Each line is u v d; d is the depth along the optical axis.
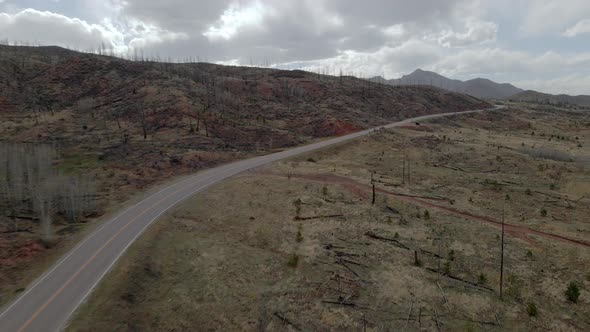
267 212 41.78
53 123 79.88
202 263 31.33
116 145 66.69
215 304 26.64
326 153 71.56
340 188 49.03
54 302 24.12
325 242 35.44
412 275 30.06
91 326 22.31
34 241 32.22
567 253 32.78
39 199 39.25
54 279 26.75
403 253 33.44
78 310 23.39
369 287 28.73
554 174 56.62
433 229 37.72
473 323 24.92
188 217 39.47
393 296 27.59
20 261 29.30
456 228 37.78
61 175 49.22
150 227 35.75
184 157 61.25
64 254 30.44
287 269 31.33
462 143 79.94
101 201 42.94
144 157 60.50
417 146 76.94
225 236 36.53
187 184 49.91
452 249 33.91
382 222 39.31
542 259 32.16
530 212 42.94
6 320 22.31
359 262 32.09
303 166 60.75
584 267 30.67
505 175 57.22
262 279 29.97
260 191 47.34
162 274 29.25
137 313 24.73
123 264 28.77
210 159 62.97
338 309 26.34
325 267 31.45
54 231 34.88
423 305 26.61
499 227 38.47
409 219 40.12
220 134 78.81
